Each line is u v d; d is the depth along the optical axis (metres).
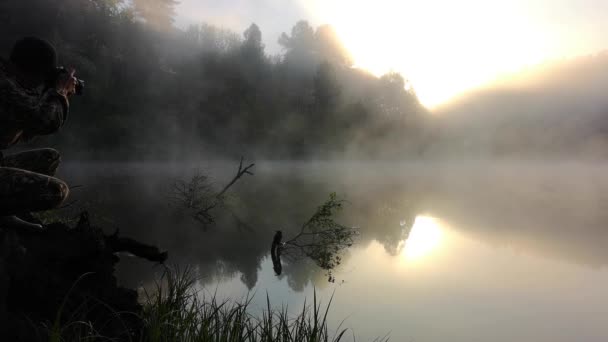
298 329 3.19
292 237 8.62
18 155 2.85
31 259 2.70
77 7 45.34
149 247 4.15
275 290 5.02
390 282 5.55
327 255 6.85
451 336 3.78
